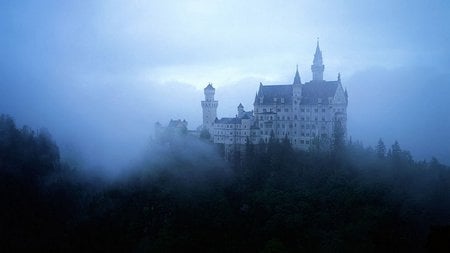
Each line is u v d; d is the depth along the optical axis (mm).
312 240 148000
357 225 147500
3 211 187000
